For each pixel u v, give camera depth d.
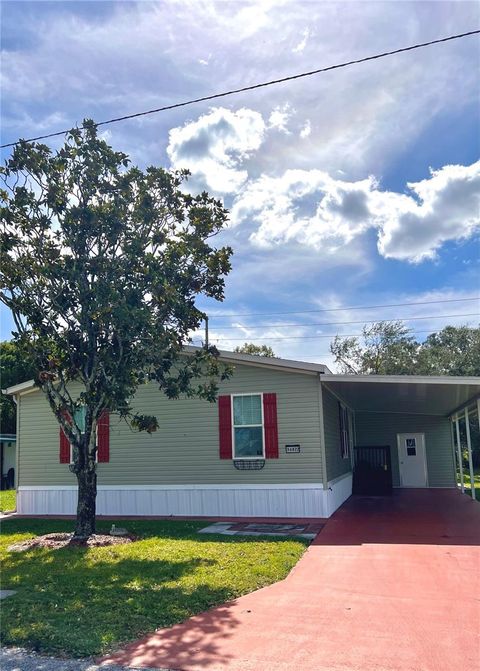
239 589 6.75
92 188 10.23
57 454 14.77
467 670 4.44
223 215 10.95
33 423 15.12
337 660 4.66
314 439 12.57
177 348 10.07
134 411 13.94
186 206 10.80
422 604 6.15
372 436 21.64
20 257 10.11
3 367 30.36
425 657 4.70
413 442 21.36
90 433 10.53
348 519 12.19
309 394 12.72
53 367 10.55
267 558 8.32
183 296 10.45
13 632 5.30
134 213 10.14
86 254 10.23
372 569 7.77
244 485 12.94
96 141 10.13
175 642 5.10
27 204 10.04
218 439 13.31
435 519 12.09
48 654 4.87
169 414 13.73
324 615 5.82
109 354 10.06
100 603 6.22
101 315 9.51
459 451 19.17
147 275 9.84
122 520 12.80
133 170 10.28
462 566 7.82
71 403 10.79
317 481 12.47
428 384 12.26
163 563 8.14
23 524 13.02
